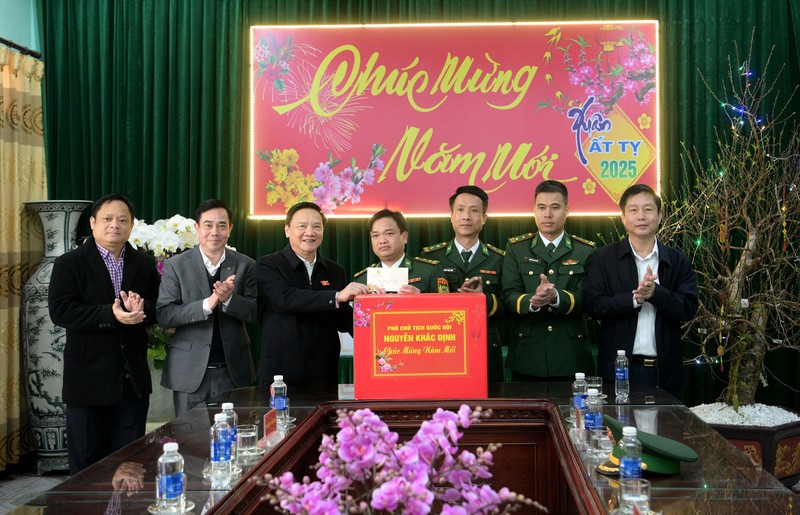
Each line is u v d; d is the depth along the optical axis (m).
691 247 4.21
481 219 3.21
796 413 3.74
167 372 3.08
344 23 4.41
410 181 4.35
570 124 4.30
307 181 4.38
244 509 1.51
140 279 3.02
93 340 2.85
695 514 1.38
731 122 4.24
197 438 2.01
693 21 4.34
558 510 2.28
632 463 1.52
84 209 4.13
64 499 1.51
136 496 1.53
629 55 4.30
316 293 2.80
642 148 4.30
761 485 1.56
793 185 3.77
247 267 3.23
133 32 4.45
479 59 4.33
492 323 3.20
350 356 4.27
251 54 4.39
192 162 4.45
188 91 4.46
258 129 4.38
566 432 2.00
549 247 3.13
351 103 4.36
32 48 4.54
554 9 4.33
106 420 2.95
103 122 4.45
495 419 2.35
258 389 2.75
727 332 3.88
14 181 4.13
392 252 3.10
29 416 4.09
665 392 2.56
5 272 4.05
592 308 2.90
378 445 1.08
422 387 2.37
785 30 4.28
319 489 1.04
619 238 4.27
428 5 4.38
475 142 4.33
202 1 4.45
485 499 1.05
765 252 3.71
